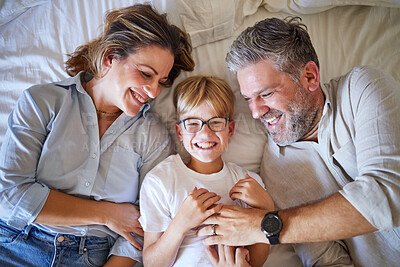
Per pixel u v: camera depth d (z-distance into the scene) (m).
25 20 1.47
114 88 1.08
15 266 1.08
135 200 1.25
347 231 0.89
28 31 1.47
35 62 1.44
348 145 1.07
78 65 1.28
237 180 1.19
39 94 1.09
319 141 1.14
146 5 1.18
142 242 1.18
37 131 1.08
